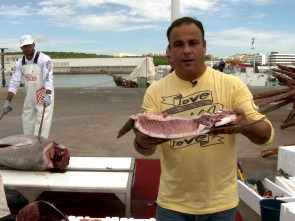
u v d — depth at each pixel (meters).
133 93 21.19
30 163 3.95
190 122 1.67
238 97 1.83
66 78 67.31
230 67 33.50
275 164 5.84
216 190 1.86
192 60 1.80
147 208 4.06
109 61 96.19
